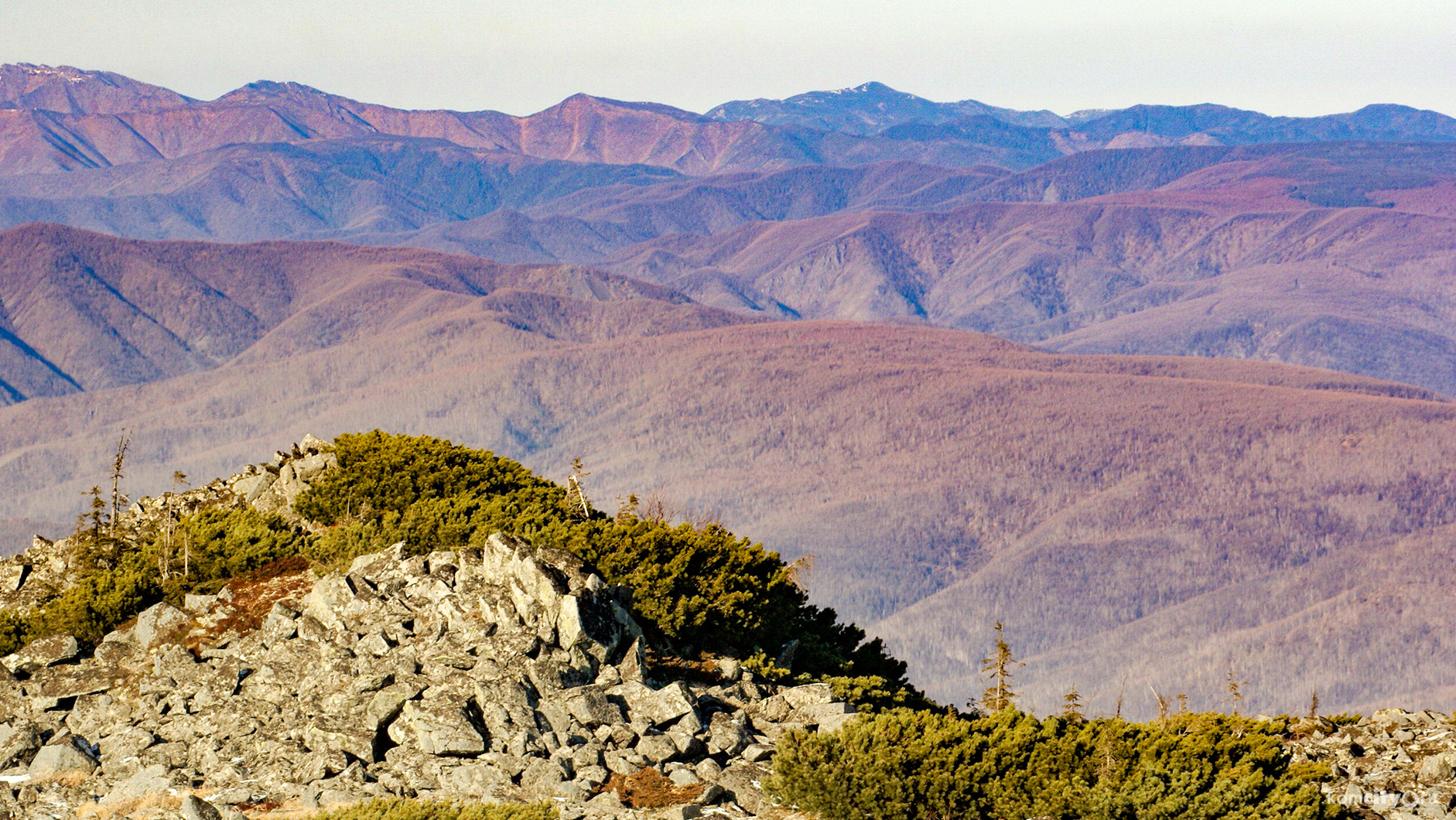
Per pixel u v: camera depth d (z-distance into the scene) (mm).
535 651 104688
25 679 112062
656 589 127438
